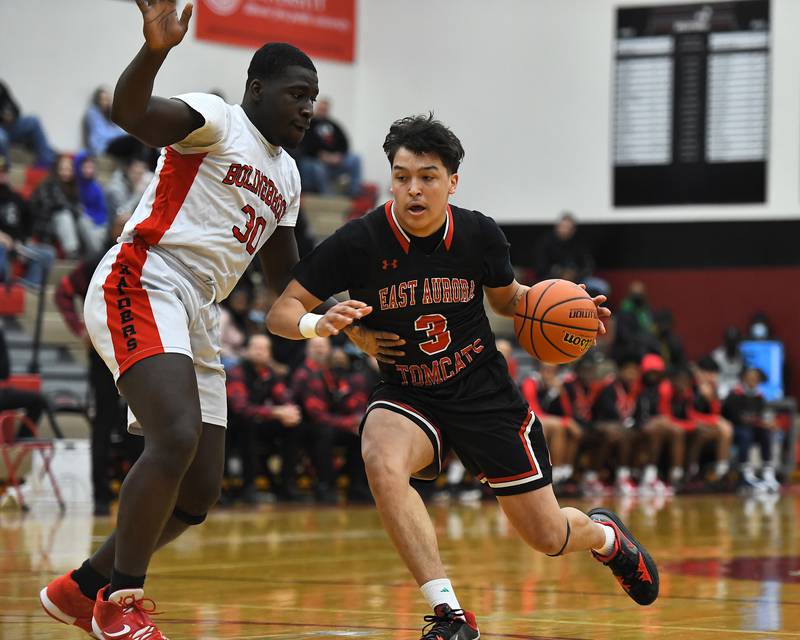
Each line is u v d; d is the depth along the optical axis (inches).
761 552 750.5
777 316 1955.0
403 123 389.4
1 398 1066.7
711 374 1665.8
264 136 397.4
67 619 399.9
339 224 1825.8
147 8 340.5
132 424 390.6
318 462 1277.1
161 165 389.1
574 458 1469.0
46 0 1754.4
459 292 404.2
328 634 421.4
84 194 1521.9
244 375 1234.0
